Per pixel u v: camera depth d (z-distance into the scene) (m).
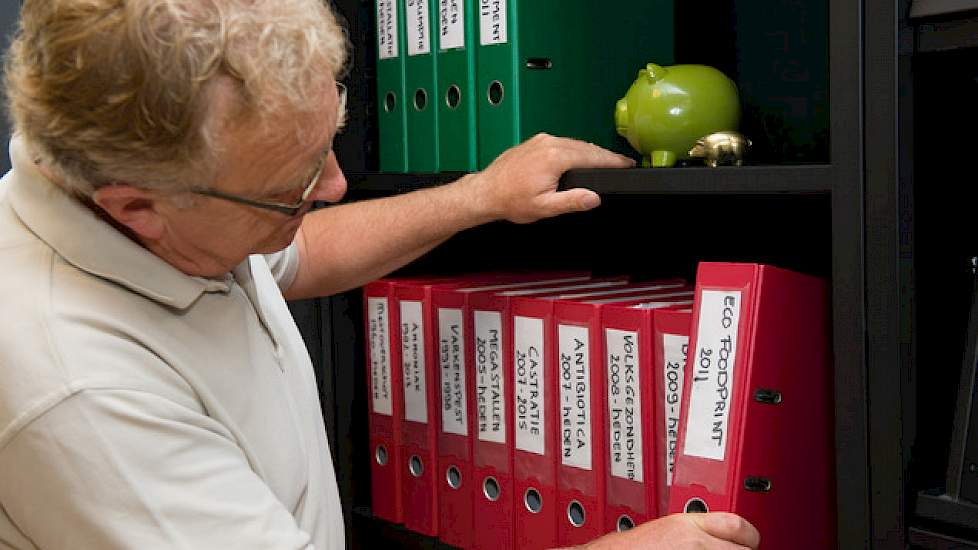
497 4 1.26
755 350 0.95
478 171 1.31
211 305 0.99
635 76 1.34
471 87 1.30
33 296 0.87
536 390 1.22
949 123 0.94
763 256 1.44
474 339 1.29
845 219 0.90
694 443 0.98
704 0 1.43
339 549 1.16
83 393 0.84
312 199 0.92
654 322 1.09
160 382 0.90
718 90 1.16
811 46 1.32
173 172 0.82
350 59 1.49
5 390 0.85
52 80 0.79
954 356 0.97
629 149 1.34
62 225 0.90
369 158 1.53
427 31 1.35
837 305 0.91
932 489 0.91
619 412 1.13
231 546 0.89
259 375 1.03
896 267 0.87
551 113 1.27
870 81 0.87
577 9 1.29
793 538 1.01
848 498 0.92
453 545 1.37
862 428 0.90
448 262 1.66
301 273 1.31
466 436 1.33
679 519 0.93
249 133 0.81
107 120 0.79
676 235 1.54
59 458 0.84
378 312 1.43
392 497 1.45
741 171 0.97
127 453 0.85
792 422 1.00
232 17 0.79
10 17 1.32
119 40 0.77
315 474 1.11
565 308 1.17
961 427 0.89
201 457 0.90
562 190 1.16
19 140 0.93
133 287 0.91
